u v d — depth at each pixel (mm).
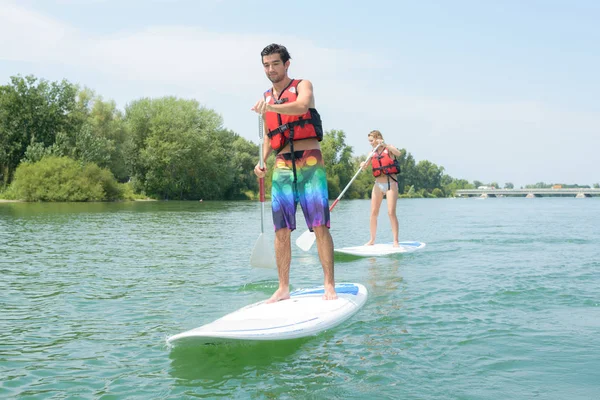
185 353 3111
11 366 2910
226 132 62781
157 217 18656
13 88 45531
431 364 2838
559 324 3588
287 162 4285
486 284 5039
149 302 4535
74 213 20844
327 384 2574
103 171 41094
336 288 4637
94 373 2787
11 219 16531
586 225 14164
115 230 12570
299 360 2943
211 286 5254
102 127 49594
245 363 2912
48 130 46438
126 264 6828
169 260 7203
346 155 74875
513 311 3961
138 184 50781
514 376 2646
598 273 5617
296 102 4047
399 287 4992
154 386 2586
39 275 5961
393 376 2666
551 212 24859
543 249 8031
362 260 7059
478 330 3463
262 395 2445
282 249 4246
